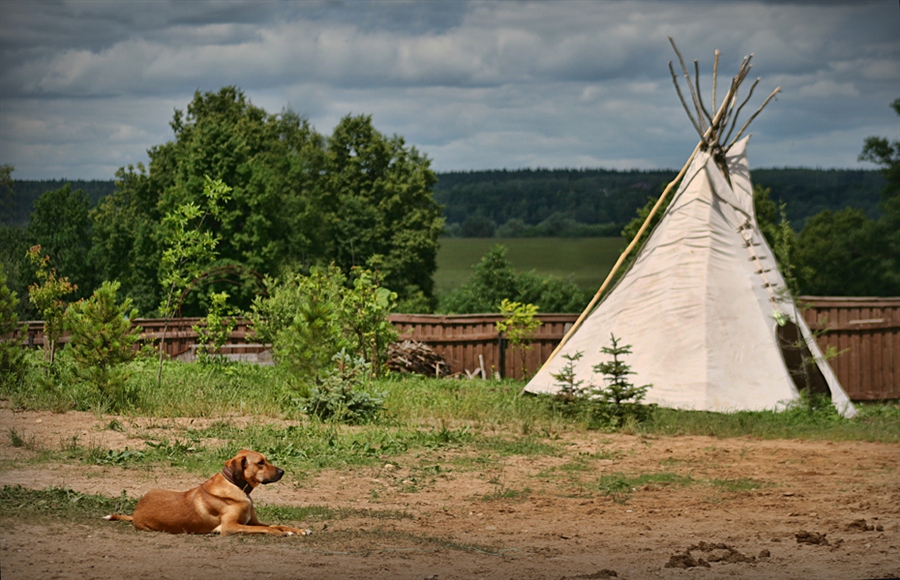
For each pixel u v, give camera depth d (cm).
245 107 5884
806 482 1123
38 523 680
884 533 802
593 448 1388
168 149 5397
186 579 545
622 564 668
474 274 5256
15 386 1588
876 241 5225
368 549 680
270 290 2333
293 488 991
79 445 1144
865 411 1973
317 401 1527
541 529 826
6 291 1683
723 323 1956
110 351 1492
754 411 1822
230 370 1938
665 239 2080
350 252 5572
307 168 6022
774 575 634
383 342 2345
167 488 920
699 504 970
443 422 1502
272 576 566
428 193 5931
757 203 5459
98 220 5569
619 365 1667
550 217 13925
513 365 2794
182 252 1855
